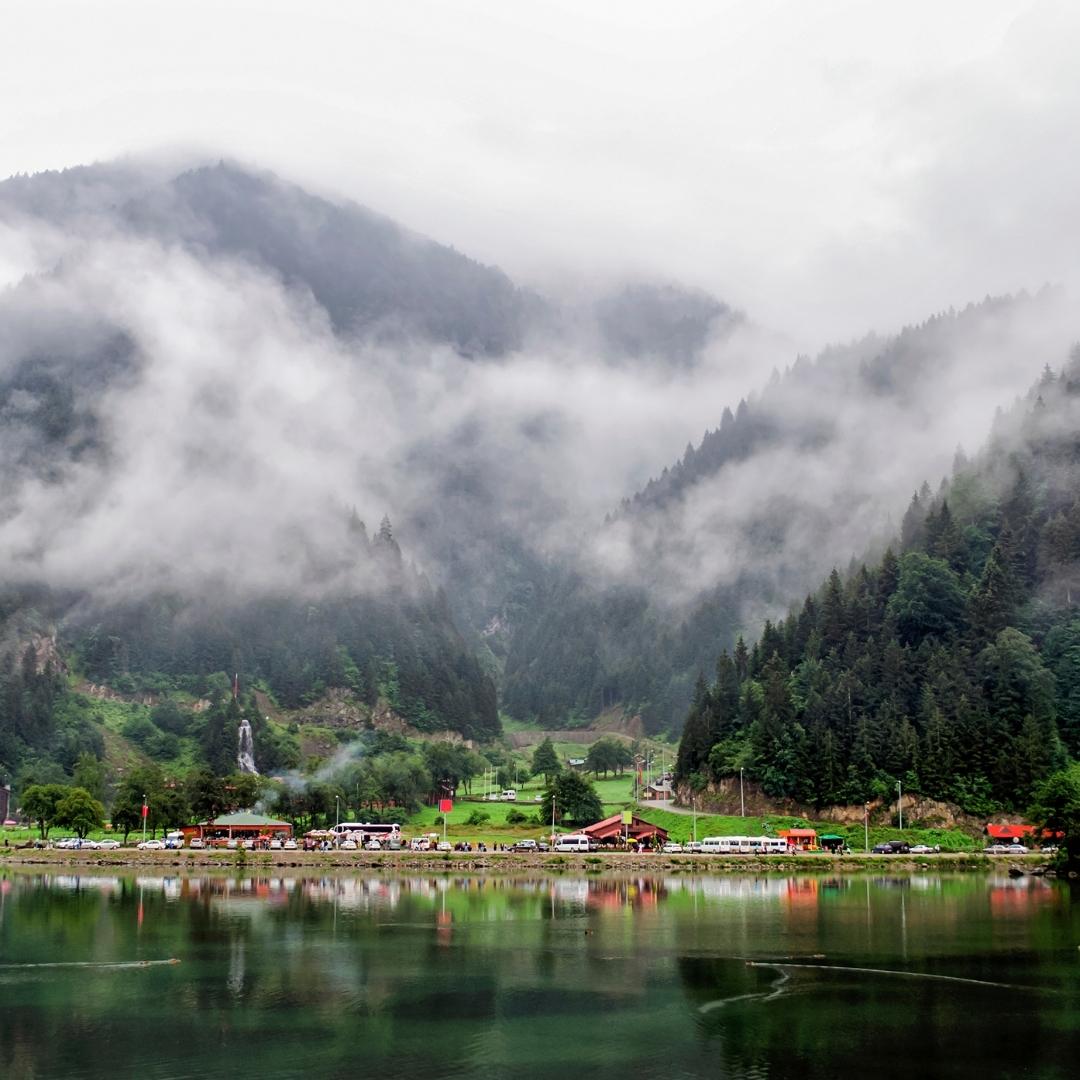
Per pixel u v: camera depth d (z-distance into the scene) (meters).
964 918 150.25
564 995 101.75
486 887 197.75
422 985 106.06
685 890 191.38
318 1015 94.25
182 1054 82.62
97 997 100.94
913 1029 89.94
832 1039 86.94
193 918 151.38
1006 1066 80.19
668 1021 92.44
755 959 119.19
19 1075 77.75
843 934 136.00
